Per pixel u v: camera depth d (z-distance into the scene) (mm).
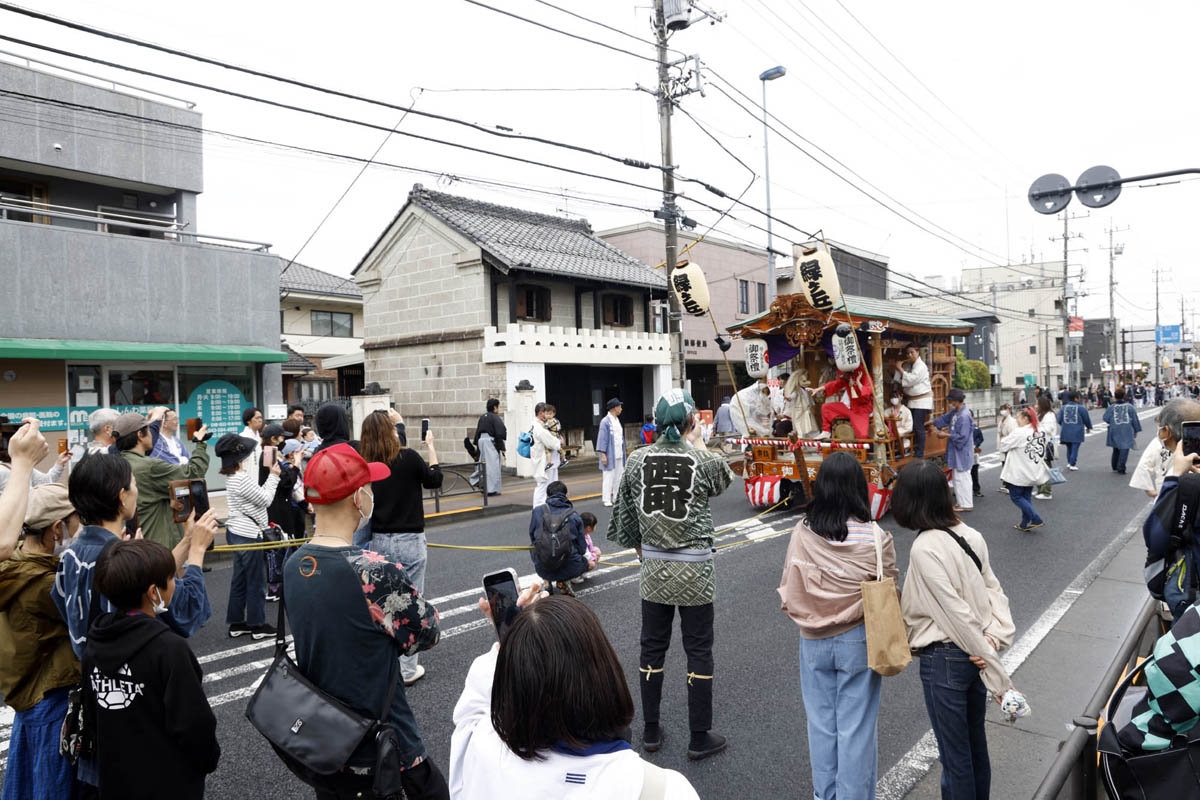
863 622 3100
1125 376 53469
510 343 17766
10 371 10750
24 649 2730
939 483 3102
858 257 32406
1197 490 3379
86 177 13586
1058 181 11727
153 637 2463
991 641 2986
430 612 2596
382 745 2330
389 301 21000
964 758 3004
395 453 4852
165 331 12391
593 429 21500
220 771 3934
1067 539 9195
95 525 2854
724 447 16922
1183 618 2004
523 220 22500
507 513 12398
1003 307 47406
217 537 9500
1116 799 2107
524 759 1476
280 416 13844
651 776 1420
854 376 10586
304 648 2436
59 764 2758
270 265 13805
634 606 6742
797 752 4062
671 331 15070
